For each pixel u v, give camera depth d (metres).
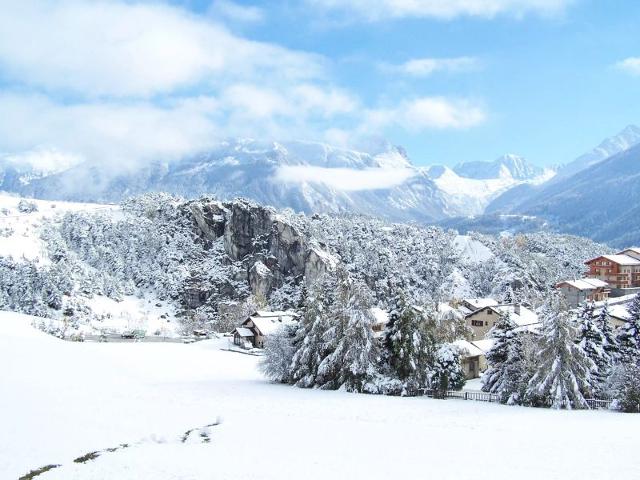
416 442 39.47
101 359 87.69
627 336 71.19
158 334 165.00
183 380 77.25
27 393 52.44
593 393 61.28
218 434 40.44
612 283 188.50
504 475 31.17
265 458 34.06
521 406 60.53
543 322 61.50
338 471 31.78
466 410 56.09
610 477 30.47
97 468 31.20
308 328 76.44
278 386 73.69
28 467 31.45
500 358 68.69
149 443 37.47
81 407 48.03
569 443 38.59
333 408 55.31
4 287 183.12
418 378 68.12
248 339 139.00
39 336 112.81
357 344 69.94
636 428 44.12
